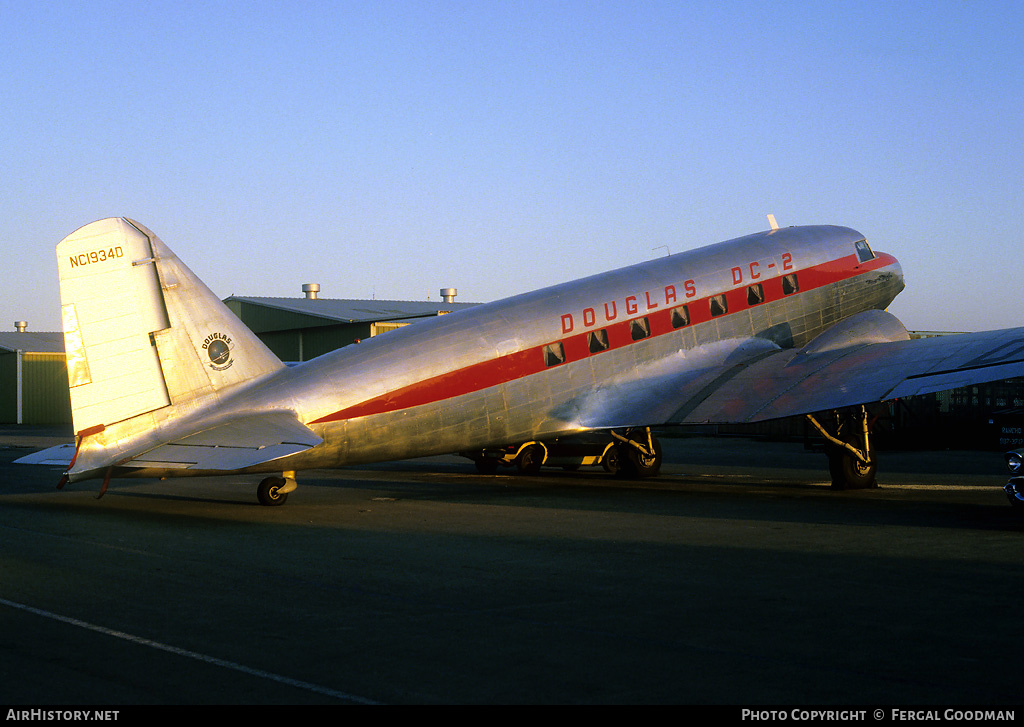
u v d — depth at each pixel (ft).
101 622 27.84
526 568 36.68
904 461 99.96
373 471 88.79
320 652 24.58
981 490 68.33
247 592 32.14
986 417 123.03
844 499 62.03
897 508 56.85
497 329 61.72
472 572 35.83
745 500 61.46
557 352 63.67
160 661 23.71
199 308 52.26
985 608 29.71
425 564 37.50
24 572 35.73
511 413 61.77
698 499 62.13
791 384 64.49
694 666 23.34
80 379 49.06
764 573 35.68
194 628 27.12
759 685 21.85
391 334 59.52
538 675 22.62
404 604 30.35
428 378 58.18
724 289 72.43
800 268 76.64
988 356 58.59
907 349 65.87
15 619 28.22
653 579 34.47
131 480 75.82
